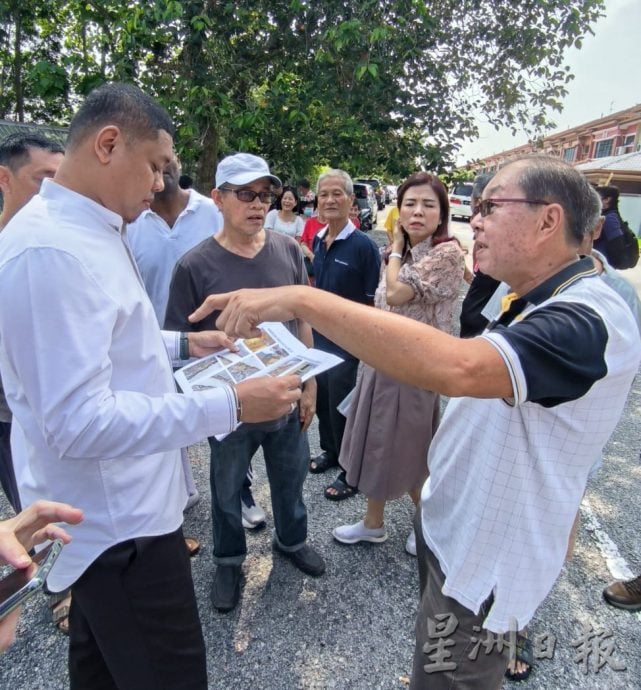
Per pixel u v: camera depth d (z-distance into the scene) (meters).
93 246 1.03
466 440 1.16
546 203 0.96
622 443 3.52
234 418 1.11
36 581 0.77
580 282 0.98
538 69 6.26
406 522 2.57
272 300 1.07
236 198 1.81
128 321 1.09
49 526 0.89
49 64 5.34
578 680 1.73
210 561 2.29
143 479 1.17
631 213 15.33
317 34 5.58
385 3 5.31
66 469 1.10
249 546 2.38
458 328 5.30
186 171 6.46
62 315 0.94
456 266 2.07
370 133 5.83
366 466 2.18
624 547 2.43
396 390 2.08
